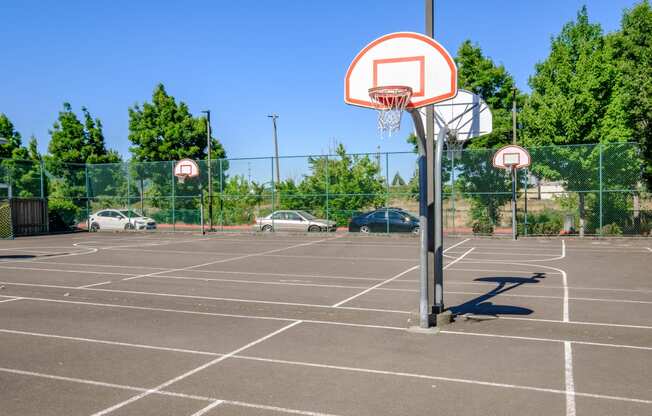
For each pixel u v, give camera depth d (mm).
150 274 15391
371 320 9492
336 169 28875
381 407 5480
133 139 43375
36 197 32125
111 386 6188
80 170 35125
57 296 12023
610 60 26016
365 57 9016
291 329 8867
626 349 7535
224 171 31672
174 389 6066
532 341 7973
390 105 8766
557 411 5344
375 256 19609
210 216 32000
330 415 5293
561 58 26812
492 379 6301
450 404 5547
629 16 25219
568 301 11047
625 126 24891
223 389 6047
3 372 6719
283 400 5695
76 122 42781
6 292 12555
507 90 34094
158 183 33344
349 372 6602
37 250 22656
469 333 8477
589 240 24234
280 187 30109
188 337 8383
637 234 24438
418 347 7680
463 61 34062
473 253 19984
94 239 28531
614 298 11336
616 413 5293
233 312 10281
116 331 8805
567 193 25625
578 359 7066
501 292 12141
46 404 5648
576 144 25688
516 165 24734
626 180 24156
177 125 42500
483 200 26703
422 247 8695
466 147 34281
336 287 13039
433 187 9328
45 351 7641
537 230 26125
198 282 13898
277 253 20859
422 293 8711
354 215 28562
